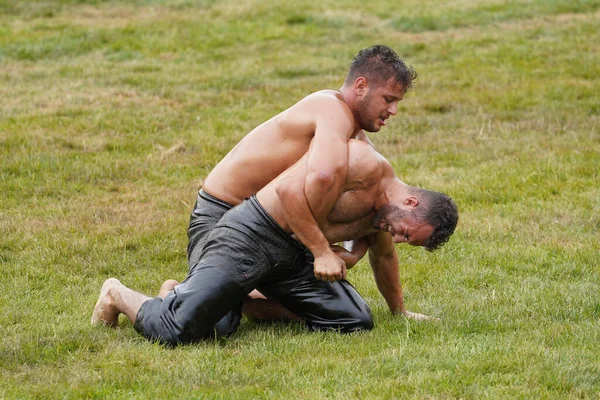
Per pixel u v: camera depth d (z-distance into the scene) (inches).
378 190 610.2
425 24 2018.9
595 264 806.5
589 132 1296.8
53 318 668.1
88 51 1827.0
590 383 516.4
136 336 617.9
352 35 1955.0
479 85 1568.7
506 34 1919.3
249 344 601.3
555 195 1031.6
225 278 593.3
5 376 539.5
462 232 902.4
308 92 1547.7
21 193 1037.2
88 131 1299.2
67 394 506.6
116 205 1006.4
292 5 2206.0
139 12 2138.3
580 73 1612.9
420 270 797.9
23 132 1253.7
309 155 599.8
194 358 562.9
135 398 499.2
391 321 649.0
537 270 793.6
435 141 1283.2
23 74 1638.8
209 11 2153.1
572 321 652.1
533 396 498.3
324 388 513.7
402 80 642.8
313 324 624.7
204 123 1370.6
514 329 633.0
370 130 655.8
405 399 495.2
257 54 1820.9
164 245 879.1
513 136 1295.5
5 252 842.8
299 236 597.0
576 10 2098.9
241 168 649.0
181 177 1125.1
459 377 523.5
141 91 1535.4
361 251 644.1
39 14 2100.1
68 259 835.4
